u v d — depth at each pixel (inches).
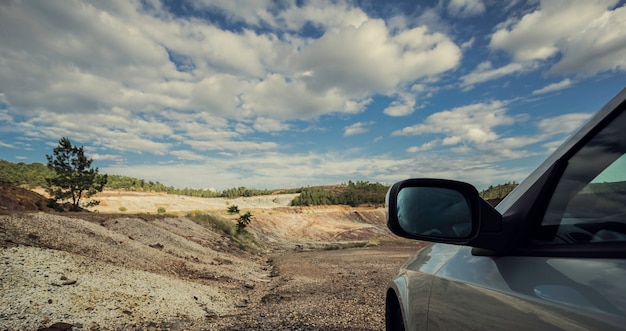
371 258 784.9
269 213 4050.2
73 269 283.6
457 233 49.8
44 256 291.9
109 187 6043.3
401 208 53.3
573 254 36.5
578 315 29.9
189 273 423.8
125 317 222.5
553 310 32.8
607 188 36.9
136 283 296.7
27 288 227.5
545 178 45.6
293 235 3260.3
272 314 263.3
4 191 956.6
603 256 33.0
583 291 31.4
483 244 47.3
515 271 43.3
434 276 68.2
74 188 1226.0
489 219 47.8
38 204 1008.9
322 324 229.0
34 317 195.6
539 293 36.1
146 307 248.7
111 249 397.4
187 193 7514.8
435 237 50.2
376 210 5639.8
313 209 5625.0
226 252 775.1
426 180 53.4
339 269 569.6
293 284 424.2
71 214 619.5
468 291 50.9
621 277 29.4
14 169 5103.3
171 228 784.3
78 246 362.0
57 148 1211.9
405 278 89.0
